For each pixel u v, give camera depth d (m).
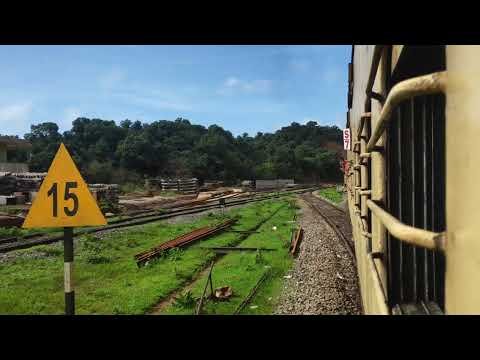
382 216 2.47
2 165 49.38
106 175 70.69
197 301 9.43
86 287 11.08
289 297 9.54
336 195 52.81
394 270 3.16
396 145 3.20
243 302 9.30
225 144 101.81
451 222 1.59
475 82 1.36
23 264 13.73
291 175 116.00
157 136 102.19
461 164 1.49
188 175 86.31
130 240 18.30
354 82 8.57
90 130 94.56
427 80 1.67
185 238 18.08
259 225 24.86
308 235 18.75
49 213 5.46
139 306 9.25
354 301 8.95
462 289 1.49
